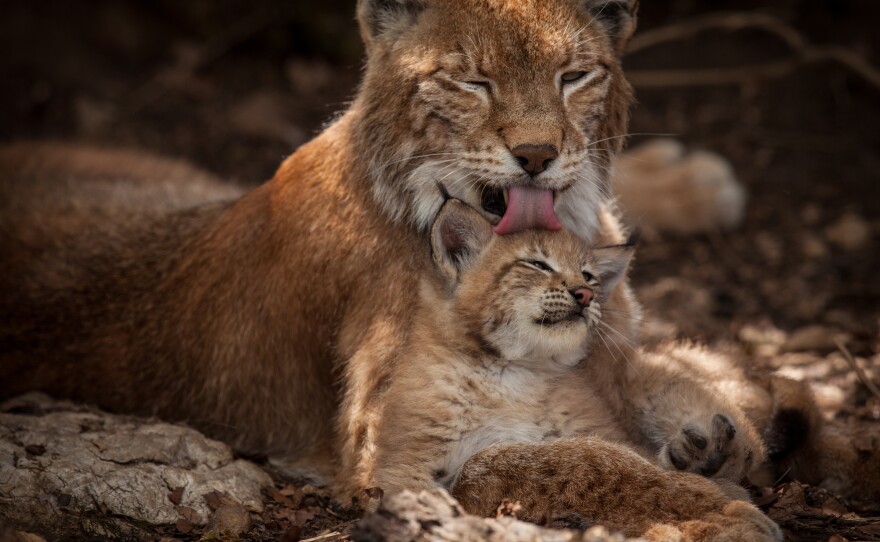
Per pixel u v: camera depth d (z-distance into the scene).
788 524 8.95
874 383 12.47
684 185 17.50
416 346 9.69
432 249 9.71
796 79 20.48
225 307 10.79
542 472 8.62
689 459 9.24
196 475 9.64
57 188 13.84
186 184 15.21
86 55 21.45
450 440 9.35
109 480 9.31
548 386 9.69
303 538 8.94
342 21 21.62
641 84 19.59
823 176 18.45
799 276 16.02
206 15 21.77
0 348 11.73
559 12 9.83
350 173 10.11
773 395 10.60
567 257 9.96
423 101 9.67
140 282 11.57
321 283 10.20
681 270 16.48
